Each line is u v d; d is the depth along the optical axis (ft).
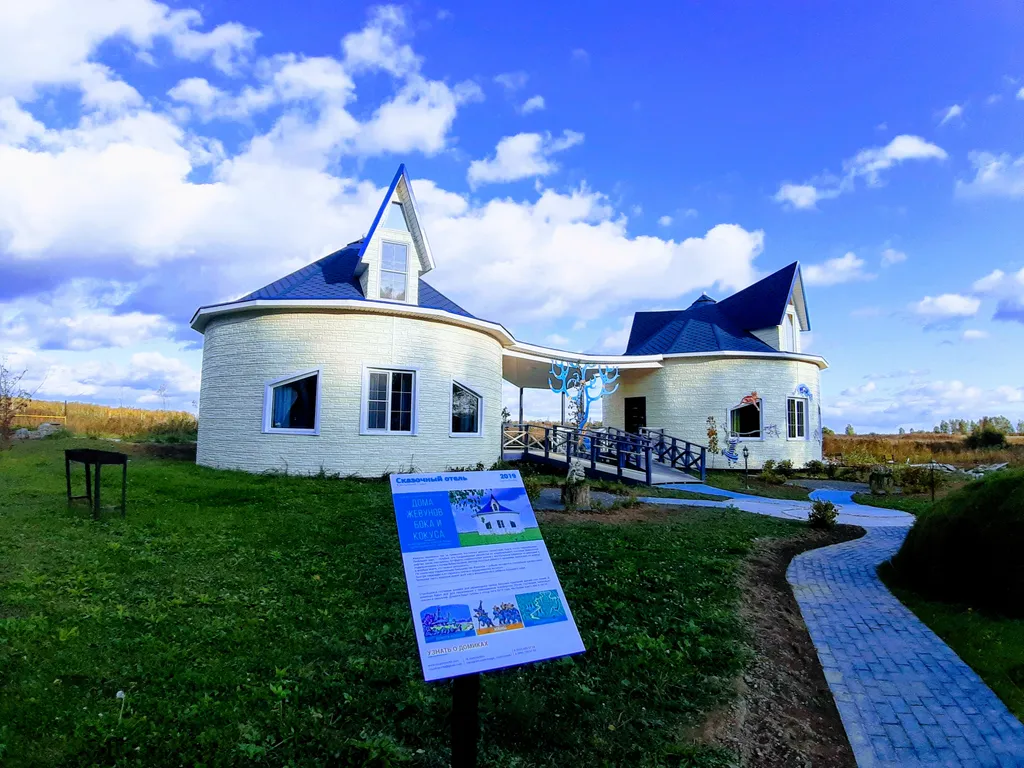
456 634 10.27
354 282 51.78
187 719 12.20
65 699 12.60
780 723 14.08
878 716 14.64
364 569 23.18
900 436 138.82
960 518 23.20
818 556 30.94
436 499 11.62
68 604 17.58
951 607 21.88
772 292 77.15
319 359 47.24
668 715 13.96
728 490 56.54
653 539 30.42
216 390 50.14
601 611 19.72
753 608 21.56
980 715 14.73
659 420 75.61
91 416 94.38
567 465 59.98
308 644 16.29
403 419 49.24
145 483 38.09
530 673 15.57
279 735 12.05
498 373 59.31
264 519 30.32
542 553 11.83
